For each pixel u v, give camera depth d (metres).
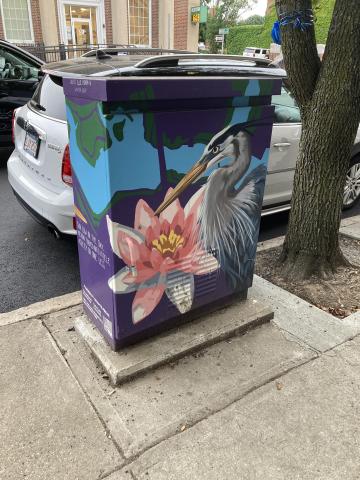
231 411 2.15
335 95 2.98
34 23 13.00
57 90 3.51
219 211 2.44
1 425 2.05
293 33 3.00
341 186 3.27
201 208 2.35
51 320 2.82
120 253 2.12
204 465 1.88
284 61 3.15
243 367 2.44
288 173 4.34
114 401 2.18
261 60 2.66
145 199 2.11
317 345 2.64
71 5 13.35
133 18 14.19
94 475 1.83
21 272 3.66
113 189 1.99
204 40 30.50
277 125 4.07
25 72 6.55
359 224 4.59
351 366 2.47
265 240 4.44
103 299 2.34
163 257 2.30
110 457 1.90
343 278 3.41
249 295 3.12
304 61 3.06
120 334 2.31
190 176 2.22
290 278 3.40
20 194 3.80
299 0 2.93
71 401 2.18
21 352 2.52
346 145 3.13
